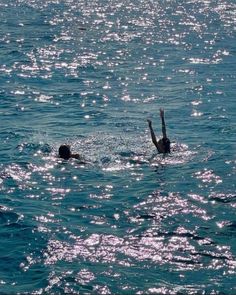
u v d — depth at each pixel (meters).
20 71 40.25
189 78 38.44
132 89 35.53
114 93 34.53
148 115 29.62
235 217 18.05
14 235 16.98
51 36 54.09
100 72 40.41
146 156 23.23
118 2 80.56
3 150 23.94
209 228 17.34
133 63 43.38
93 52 47.31
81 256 15.84
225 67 41.94
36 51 47.28
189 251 16.08
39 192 20.03
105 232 17.11
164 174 21.50
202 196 19.58
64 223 17.72
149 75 39.50
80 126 27.53
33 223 17.66
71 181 20.92
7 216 18.12
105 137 25.59
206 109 30.64
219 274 15.02
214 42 51.72
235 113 29.80
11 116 29.27
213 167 22.11
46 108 30.95
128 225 17.58
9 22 61.81
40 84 36.66
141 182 20.81
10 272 15.14
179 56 45.84
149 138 25.45
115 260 15.64
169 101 32.59
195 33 56.41
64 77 38.81
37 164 22.41
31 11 70.69
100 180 21.02
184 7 75.81
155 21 63.66
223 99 32.81
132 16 67.31
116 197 19.62
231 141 25.17
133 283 14.64
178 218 18.00
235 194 19.72
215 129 26.94
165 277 14.87
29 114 29.69
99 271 15.12
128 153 23.55
